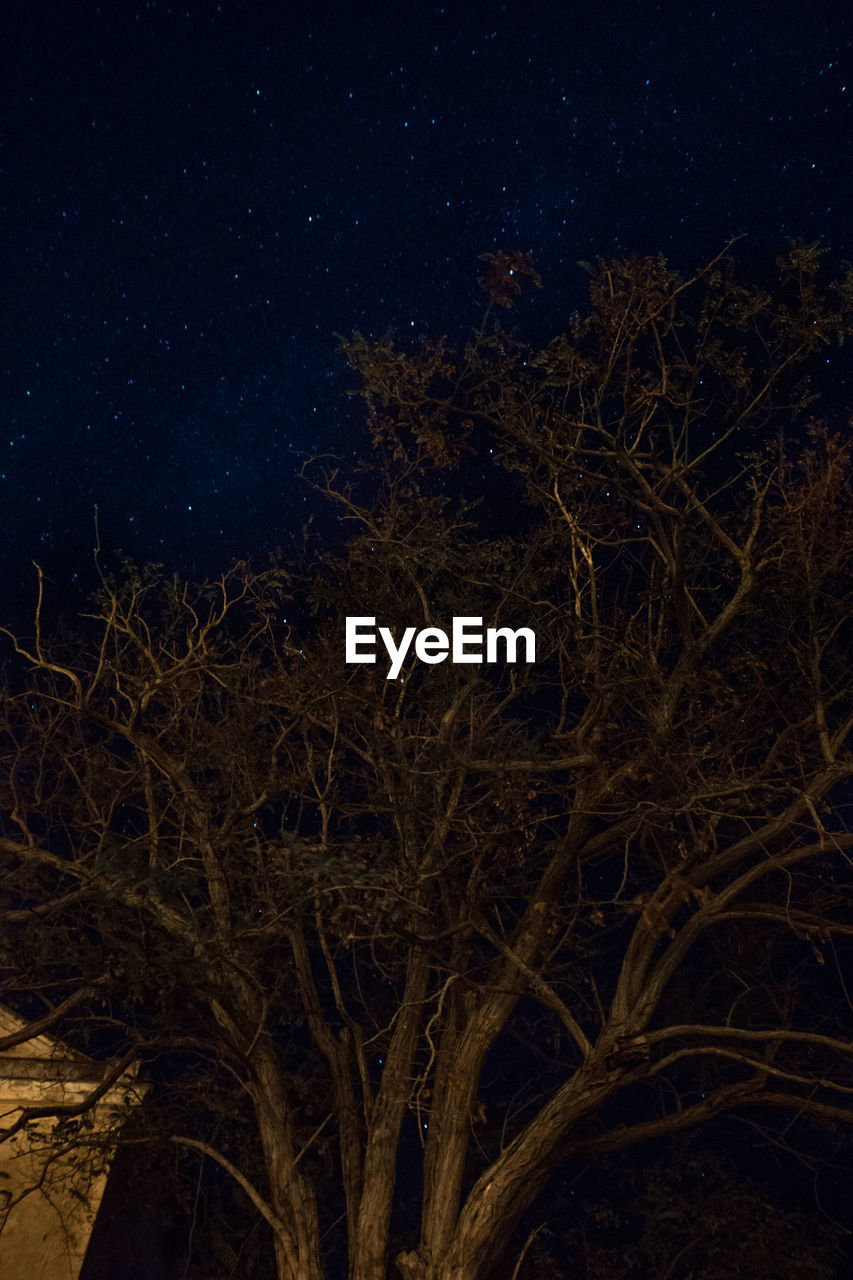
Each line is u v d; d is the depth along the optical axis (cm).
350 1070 1163
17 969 887
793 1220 1298
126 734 1102
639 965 1058
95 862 925
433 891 1206
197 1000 1099
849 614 1018
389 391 1038
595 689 1048
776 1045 1148
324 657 1074
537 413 1068
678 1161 1397
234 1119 1181
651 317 1016
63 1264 1038
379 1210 1055
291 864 887
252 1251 1270
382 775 1114
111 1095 1098
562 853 1137
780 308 1005
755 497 1077
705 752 968
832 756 991
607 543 1116
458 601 1155
